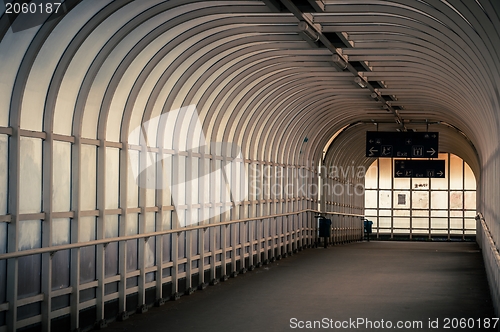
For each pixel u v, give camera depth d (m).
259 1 8.95
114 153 9.45
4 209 7.09
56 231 8.06
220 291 12.10
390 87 16.70
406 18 9.81
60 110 8.12
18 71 7.12
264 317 9.44
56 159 8.05
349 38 11.45
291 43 11.52
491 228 13.59
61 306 8.15
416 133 23.75
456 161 35.38
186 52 10.17
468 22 7.33
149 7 8.19
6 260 7.10
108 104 8.92
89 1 7.30
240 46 11.50
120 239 9.20
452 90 15.01
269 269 15.84
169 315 9.67
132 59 8.91
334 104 19.52
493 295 10.61
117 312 9.41
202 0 8.20
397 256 19.62
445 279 13.99
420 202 35.62
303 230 21.98
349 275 14.55
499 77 7.03
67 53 7.68
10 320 7.07
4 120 7.11
